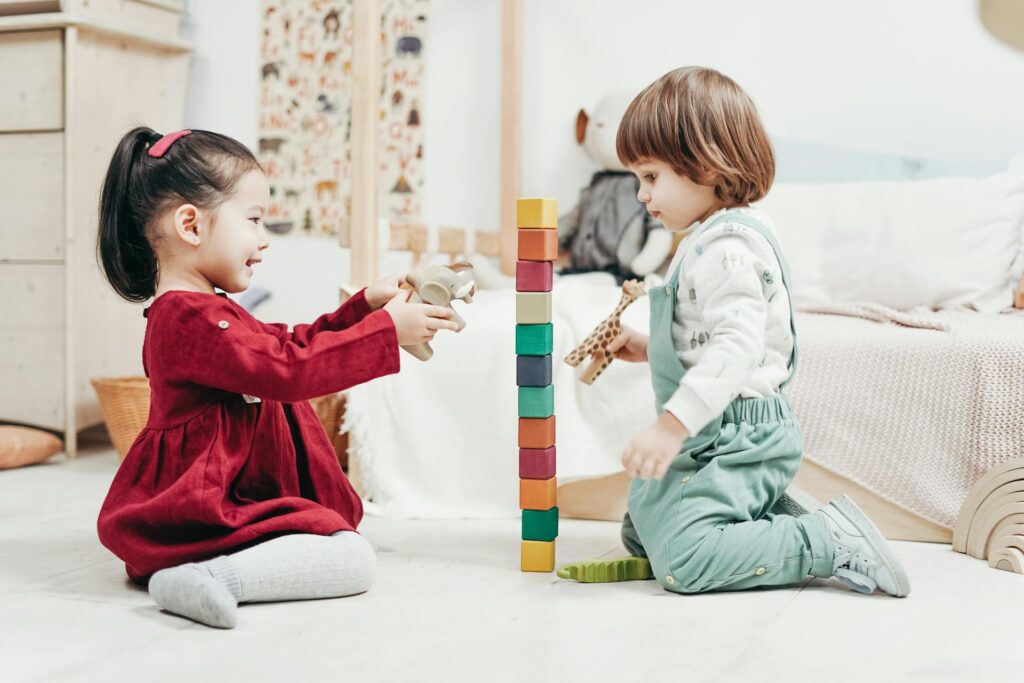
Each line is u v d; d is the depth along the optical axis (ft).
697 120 3.88
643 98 4.02
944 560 4.31
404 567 4.19
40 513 5.29
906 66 6.67
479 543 4.66
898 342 4.78
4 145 7.16
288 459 4.09
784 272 3.99
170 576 3.44
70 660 2.99
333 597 3.70
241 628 3.31
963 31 6.53
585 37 7.38
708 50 7.11
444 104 7.78
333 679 2.79
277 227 8.21
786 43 6.91
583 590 3.82
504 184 7.52
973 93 6.53
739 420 3.88
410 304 3.95
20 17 6.93
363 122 5.85
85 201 7.17
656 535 3.82
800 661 2.93
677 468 3.88
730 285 3.74
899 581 3.65
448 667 2.89
